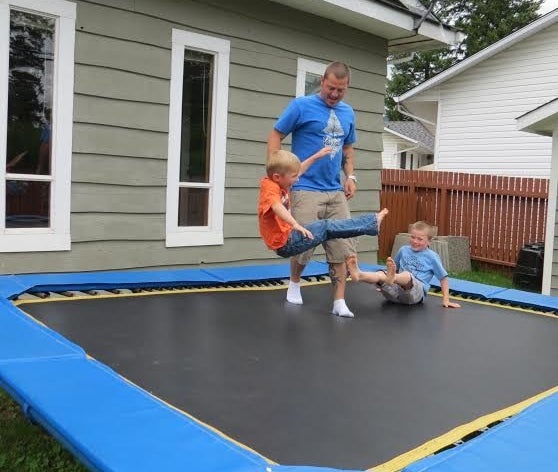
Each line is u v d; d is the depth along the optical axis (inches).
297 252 126.6
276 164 123.6
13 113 159.9
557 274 266.4
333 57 238.2
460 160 554.3
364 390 89.5
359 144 254.4
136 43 180.2
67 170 169.8
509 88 517.3
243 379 91.7
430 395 88.8
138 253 187.6
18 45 159.0
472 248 388.8
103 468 57.1
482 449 64.4
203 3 195.0
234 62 205.6
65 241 171.2
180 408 79.0
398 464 65.2
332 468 61.9
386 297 161.2
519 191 364.8
